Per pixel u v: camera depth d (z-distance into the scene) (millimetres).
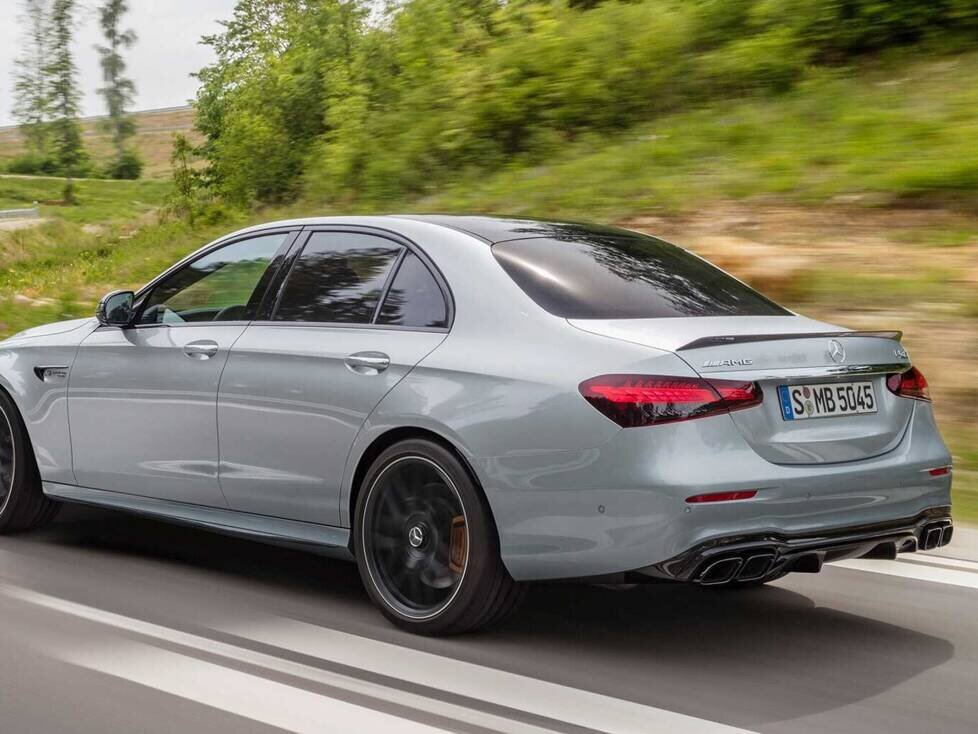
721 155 13125
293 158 26953
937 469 4031
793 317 4301
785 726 3160
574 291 4039
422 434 4023
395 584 4105
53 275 24531
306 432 4344
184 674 3555
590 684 3492
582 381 3643
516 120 17297
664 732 3094
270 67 28719
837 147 12102
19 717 3215
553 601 4445
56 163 94938
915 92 13805
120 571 4902
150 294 5176
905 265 8867
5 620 4176
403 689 3422
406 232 4438
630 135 15797
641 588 4641
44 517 5648
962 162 10281
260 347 4562
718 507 3492
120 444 5086
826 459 3752
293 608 4336
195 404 4746
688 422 3533
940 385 7453
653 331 3768
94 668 3617
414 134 18250
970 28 15211
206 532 5691
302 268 4680
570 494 3631
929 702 3369
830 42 15992
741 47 16312
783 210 10648
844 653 3832
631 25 17703
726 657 3779
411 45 21125
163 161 128375
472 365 3896
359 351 4234
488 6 20672
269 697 3346
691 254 4793
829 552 3740
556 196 13164
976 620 4223
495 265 4137
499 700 3336
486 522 3846
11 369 5562
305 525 4445
